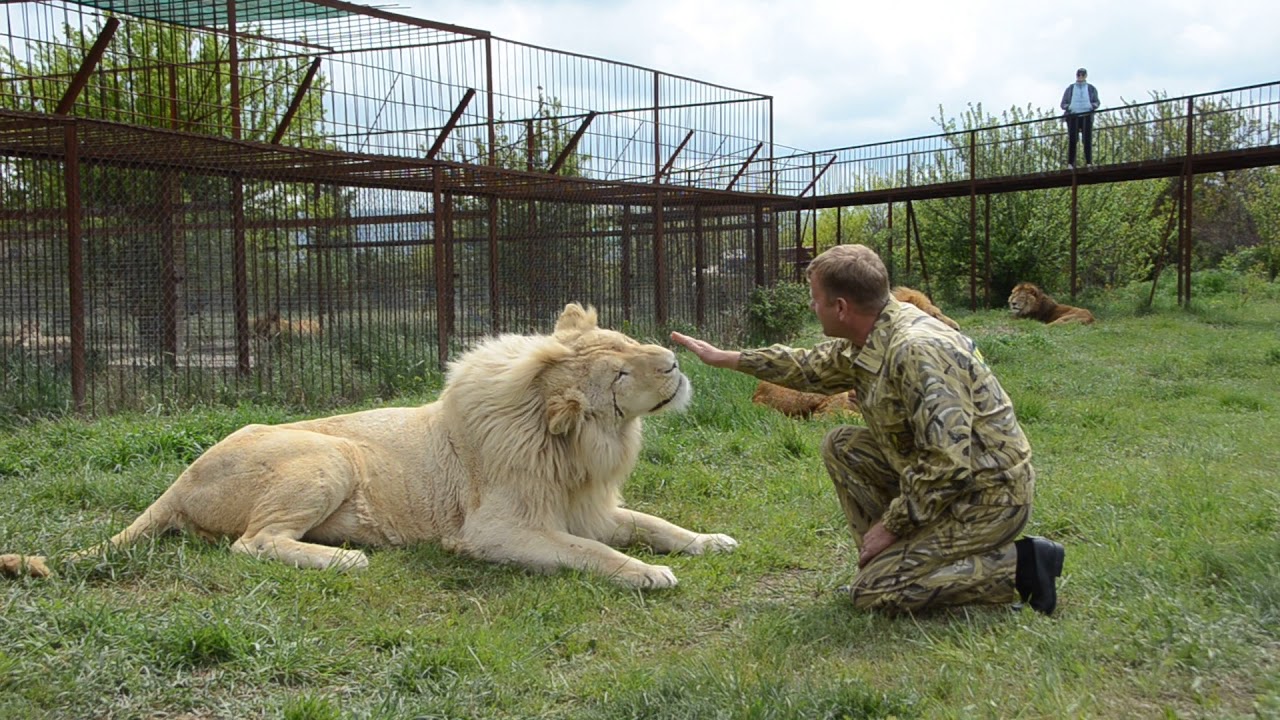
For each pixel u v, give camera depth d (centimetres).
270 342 1102
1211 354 1344
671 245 1655
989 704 304
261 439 514
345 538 520
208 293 1121
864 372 411
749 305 1772
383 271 1240
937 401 381
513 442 495
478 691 341
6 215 1016
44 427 762
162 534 506
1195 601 385
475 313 1413
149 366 1010
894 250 2972
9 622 372
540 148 1496
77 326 875
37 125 873
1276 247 3450
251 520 493
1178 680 323
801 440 774
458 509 519
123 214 1079
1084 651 347
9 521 524
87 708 320
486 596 450
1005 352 1429
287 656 359
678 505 629
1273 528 493
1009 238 2647
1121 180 2189
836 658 366
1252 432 802
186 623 369
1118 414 911
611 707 322
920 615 404
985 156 2677
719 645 389
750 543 530
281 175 1133
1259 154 1920
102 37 891
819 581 470
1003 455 396
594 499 526
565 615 421
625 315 1559
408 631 391
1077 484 617
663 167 1573
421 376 1118
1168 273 3144
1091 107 2162
